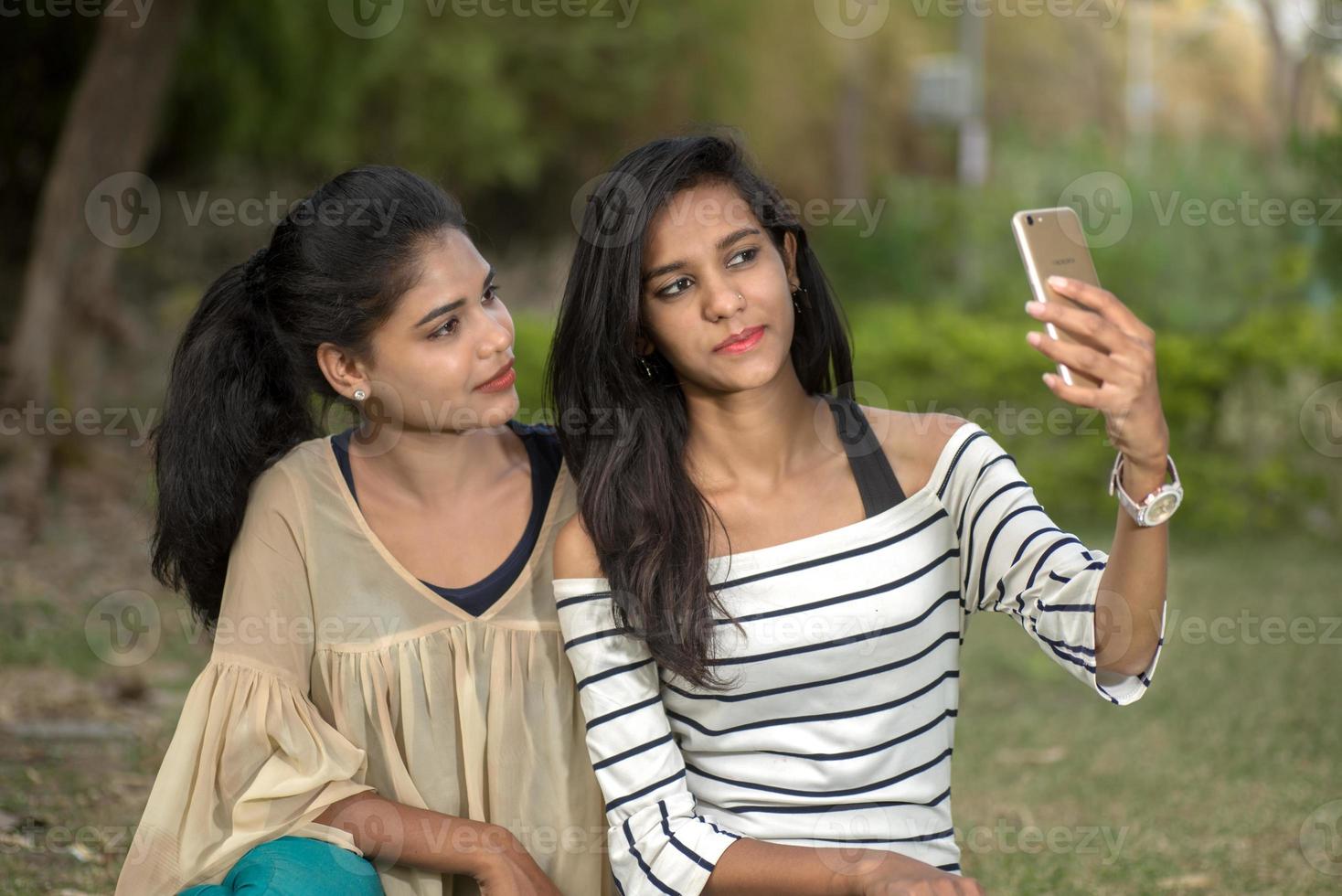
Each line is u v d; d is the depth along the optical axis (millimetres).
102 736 6285
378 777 3477
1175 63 41688
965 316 15766
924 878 2885
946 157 36125
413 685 3447
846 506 3277
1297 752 6668
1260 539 12641
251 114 18984
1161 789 6188
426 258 3334
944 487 3279
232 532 3617
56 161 12555
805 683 3201
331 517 3490
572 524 3369
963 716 7617
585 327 3254
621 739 3234
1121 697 3008
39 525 10680
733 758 3271
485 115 25391
